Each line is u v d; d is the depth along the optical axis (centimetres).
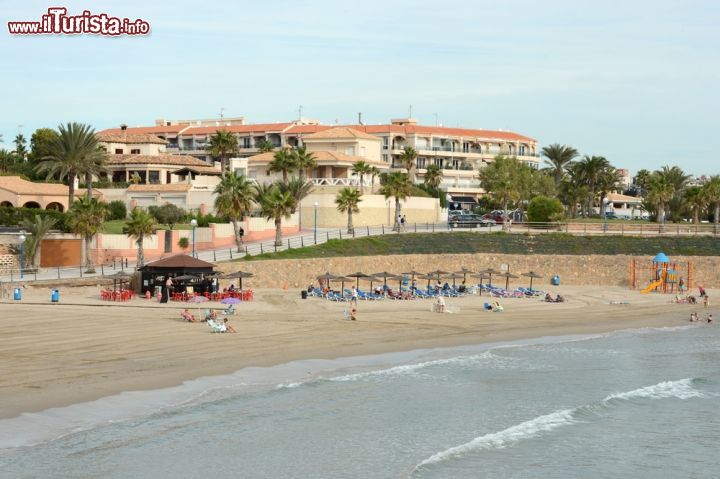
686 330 6806
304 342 5262
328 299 7569
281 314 6469
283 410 3591
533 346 5731
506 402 4038
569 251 10475
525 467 3092
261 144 16075
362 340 5497
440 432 3441
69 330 5106
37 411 3250
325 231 10619
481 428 3547
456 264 9944
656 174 16288
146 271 6894
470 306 7688
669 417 3922
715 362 5334
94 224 7575
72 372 3944
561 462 3181
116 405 3434
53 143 9412
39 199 10412
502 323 6719
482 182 15588
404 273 8381
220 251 8938
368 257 9319
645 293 9488
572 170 16125
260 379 4141
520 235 10669
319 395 3912
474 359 5112
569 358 5319
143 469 2716
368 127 17338
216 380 4034
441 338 5812
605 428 3678
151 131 17475
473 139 18012
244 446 3052
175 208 10425
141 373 4038
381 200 11756
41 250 8012
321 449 3091
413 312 7056
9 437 2923
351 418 3553
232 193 8781
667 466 3209
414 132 17138
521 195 14338
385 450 3136
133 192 11312
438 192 15012
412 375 4516
